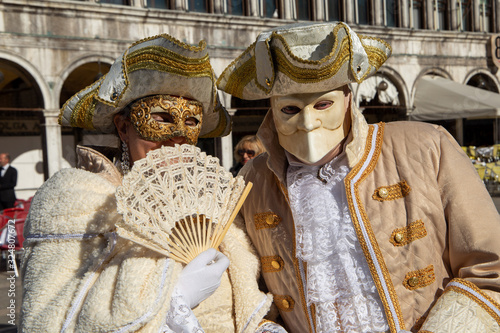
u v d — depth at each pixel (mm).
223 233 1785
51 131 12195
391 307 1720
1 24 11484
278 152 1947
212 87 1878
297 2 15461
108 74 1832
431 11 17625
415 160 1821
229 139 13680
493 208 1734
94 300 1563
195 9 14031
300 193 1903
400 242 1757
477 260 1692
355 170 1836
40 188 1827
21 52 11742
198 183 1748
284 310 1983
